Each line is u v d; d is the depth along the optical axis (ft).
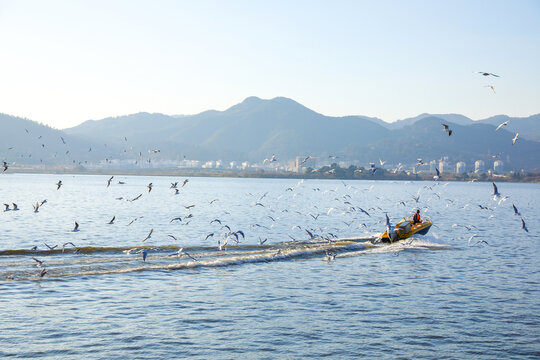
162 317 84.12
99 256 129.29
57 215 251.60
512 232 217.56
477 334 79.36
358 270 124.36
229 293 99.81
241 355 69.87
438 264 134.31
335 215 287.07
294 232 197.06
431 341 76.18
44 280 103.55
